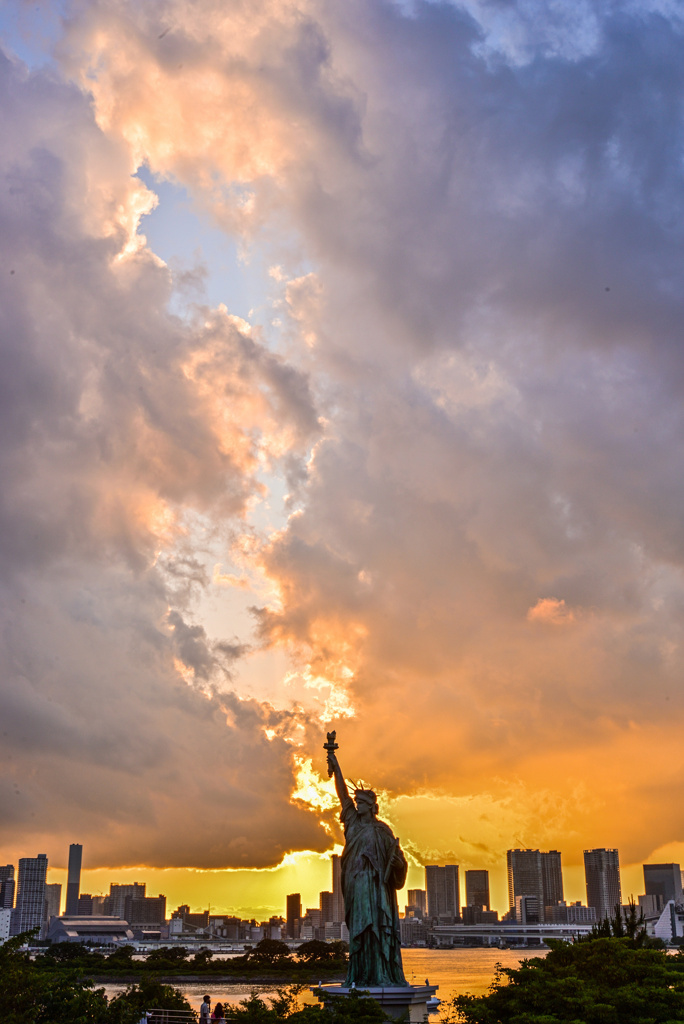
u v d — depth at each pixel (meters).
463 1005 75.19
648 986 71.19
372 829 84.25
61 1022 76.44
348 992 72.81
